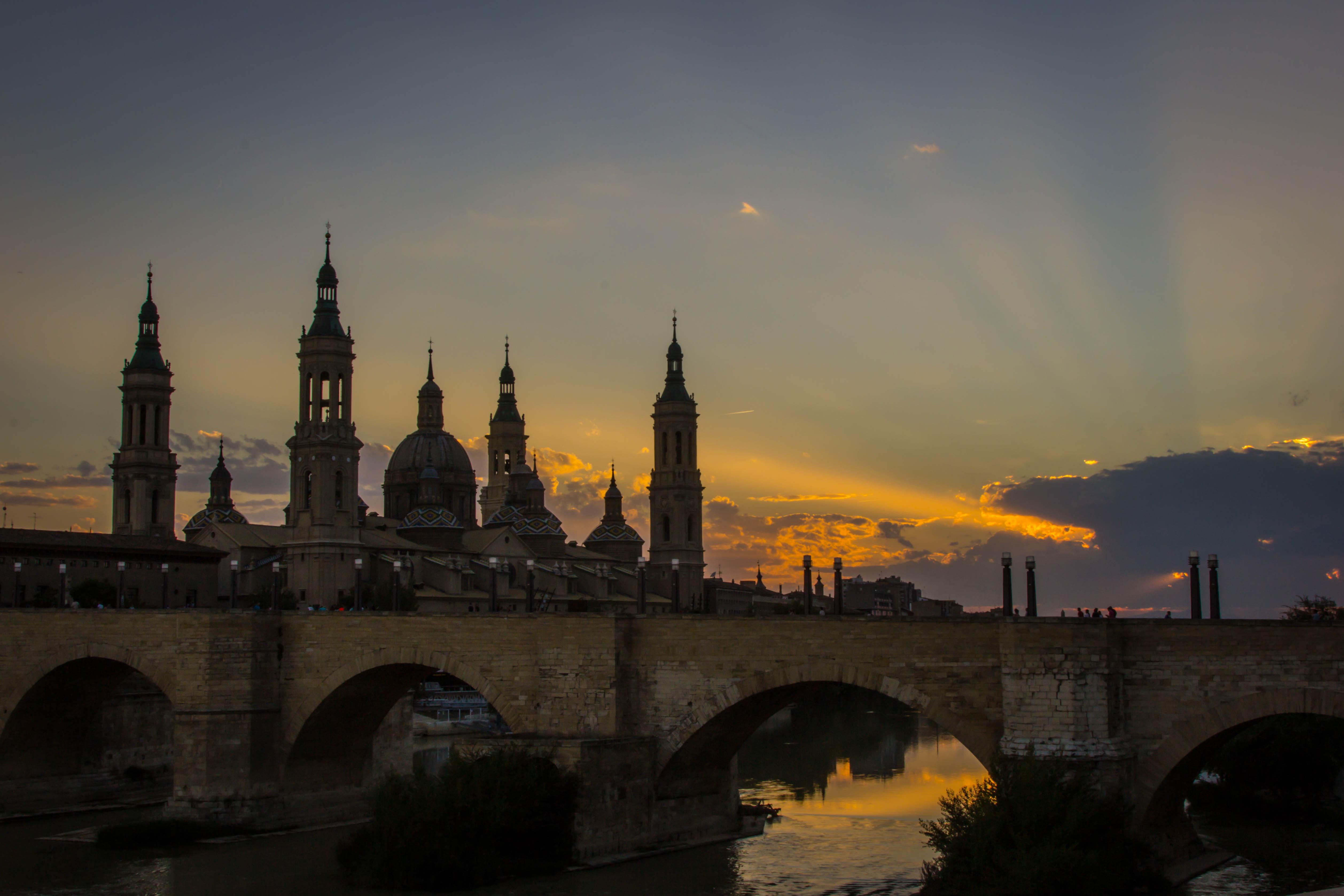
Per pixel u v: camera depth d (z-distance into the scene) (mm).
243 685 106312
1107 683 78062
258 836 104688
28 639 115938
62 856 98812
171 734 135875
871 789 132750
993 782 78125
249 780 106000
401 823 88625
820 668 88562
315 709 106562
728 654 91938
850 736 187250
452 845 86812
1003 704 82375
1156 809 81125
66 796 122875
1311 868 86500
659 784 95750
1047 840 73500
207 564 183375
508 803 88312
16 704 116188
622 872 89062
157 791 130125
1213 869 85562
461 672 100562
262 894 86375
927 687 85000
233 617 106812
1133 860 75750
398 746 122750
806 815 114875
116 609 117938
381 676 106812
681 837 98938
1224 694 77375
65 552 163875
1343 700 74375
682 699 93375
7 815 116750
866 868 92188
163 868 94312
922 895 78812
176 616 108312
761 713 96625
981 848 75000
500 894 84312
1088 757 77375
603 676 94625
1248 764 109750
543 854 89562
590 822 90750
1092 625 78438
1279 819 107812
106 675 119750
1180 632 78625
